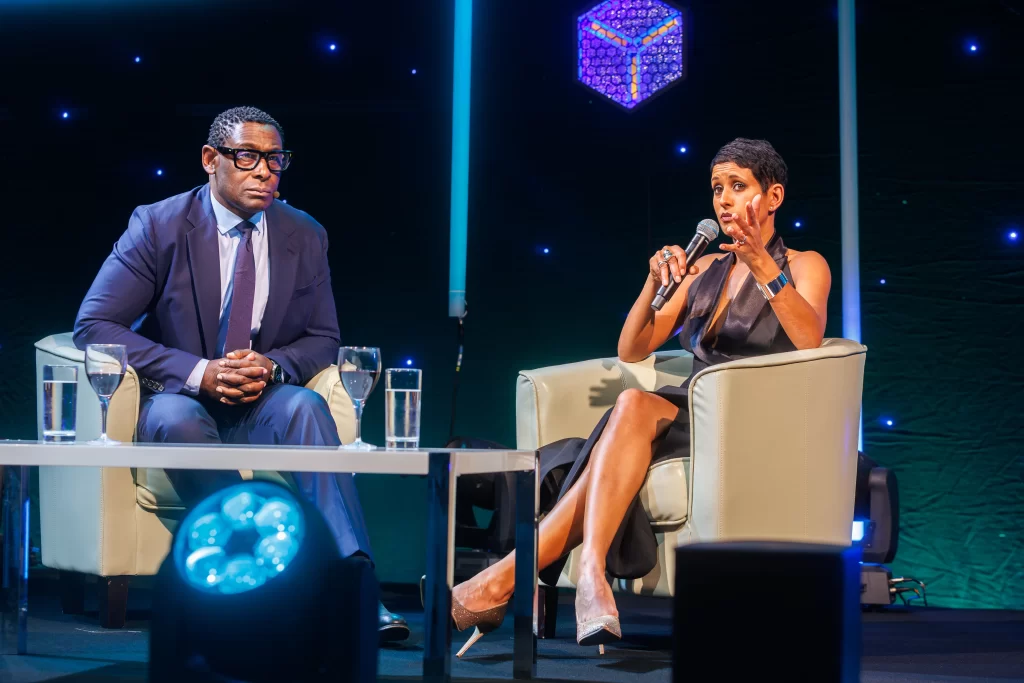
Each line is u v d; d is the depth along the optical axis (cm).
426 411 440
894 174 398
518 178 438
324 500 218
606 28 432
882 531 347
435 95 446
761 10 416
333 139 452
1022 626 327
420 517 435
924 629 320
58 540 298
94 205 457
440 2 446
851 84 400
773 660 130
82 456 193
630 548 260
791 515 254
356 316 447
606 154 431
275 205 313
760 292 291
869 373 397
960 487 386
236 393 269
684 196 422
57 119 460
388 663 248
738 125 417
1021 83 386
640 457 257
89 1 459
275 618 204
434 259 443
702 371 255
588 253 432
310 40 453
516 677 230
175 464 190
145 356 277
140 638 281
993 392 384
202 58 456
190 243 292
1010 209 385
